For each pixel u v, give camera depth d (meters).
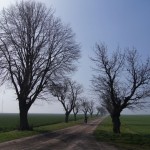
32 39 51.84
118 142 35.94
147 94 51.81
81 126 78.69
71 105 109.81
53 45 52.91
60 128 66.06
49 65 52.62
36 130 53.25
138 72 51.44
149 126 92.31
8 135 40.09
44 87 52.66
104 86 53.97
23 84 51.84
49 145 30.16
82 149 27.59
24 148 26.72
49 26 52.84
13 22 50.84
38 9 52.38
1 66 49.81
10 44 50.06
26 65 51.62
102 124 95.06
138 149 29.39
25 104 52.94
